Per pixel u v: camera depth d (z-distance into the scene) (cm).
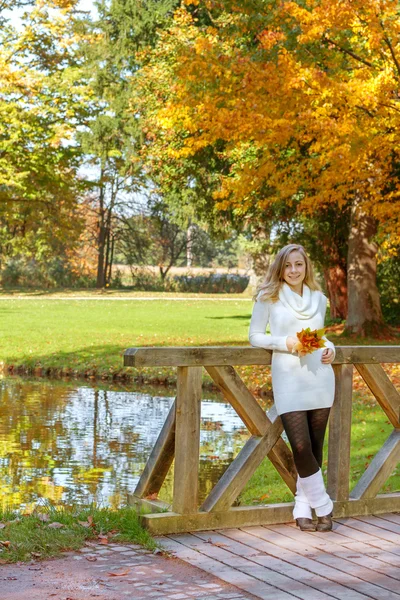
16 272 5203
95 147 3375
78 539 439
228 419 1258
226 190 1642
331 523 481
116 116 3244
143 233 5488
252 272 4972
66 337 2339
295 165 1647
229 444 1040
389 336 2220
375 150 1500
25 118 2928
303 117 1341
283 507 500
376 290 2244
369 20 1270
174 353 454
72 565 402
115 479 843
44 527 458
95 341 2245
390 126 1397
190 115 1505
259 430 486
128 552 427
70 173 3381
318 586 380
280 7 1280
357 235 2217
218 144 2300
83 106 3028
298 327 474
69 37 3042
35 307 3544
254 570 402
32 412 1309
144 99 2548
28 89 2903
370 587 380
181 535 462
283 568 406
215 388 1602
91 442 1058
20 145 3061
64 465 912
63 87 2939
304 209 1770
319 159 1518
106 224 5331
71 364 1877
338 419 513
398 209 1538
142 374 1755
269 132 1401
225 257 7425
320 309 484
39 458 951
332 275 2698
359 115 1388
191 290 5525
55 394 1531
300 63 1316
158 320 2956
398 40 1294
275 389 475
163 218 5356
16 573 386
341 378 512
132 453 988
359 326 2225
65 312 3291
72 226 3894
